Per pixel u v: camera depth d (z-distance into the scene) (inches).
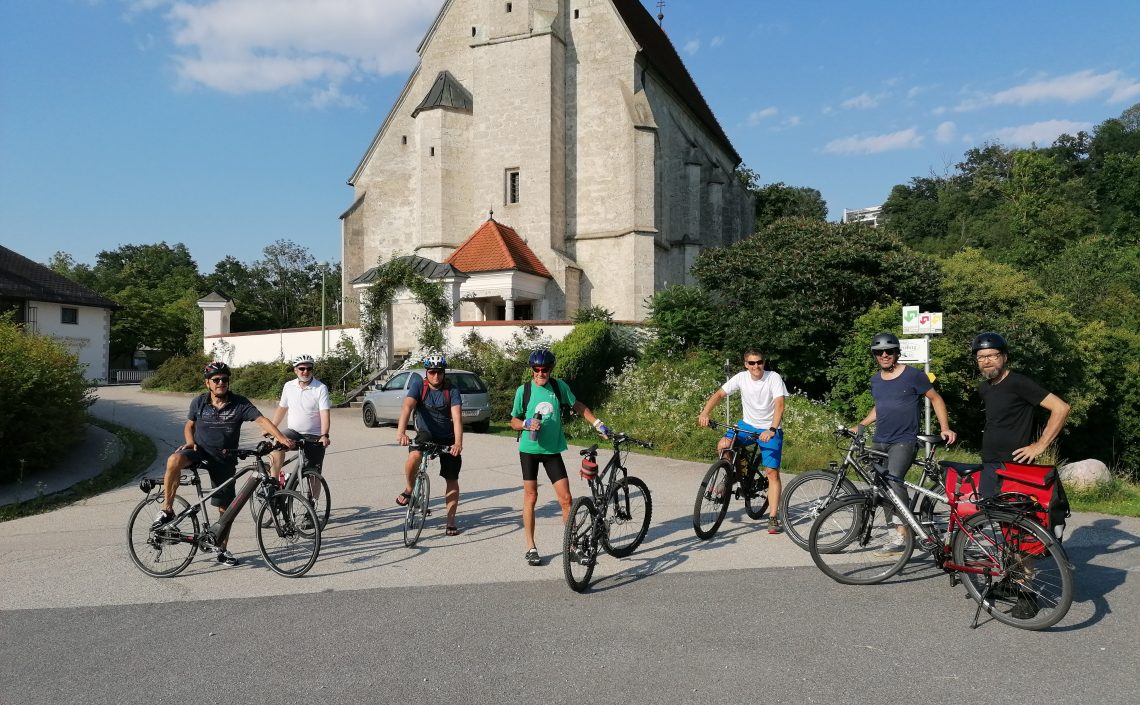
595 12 1194.6
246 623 192.4
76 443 554.9
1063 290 1369.3
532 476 239.3
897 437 242.1
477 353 826.2
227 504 250.7
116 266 3390.7
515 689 151.6
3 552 273.6
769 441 283.9
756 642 176.1
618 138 1178.0
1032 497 202.4
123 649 175.6
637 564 245.8
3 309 1387.8
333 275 3038.9
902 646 173.8
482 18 1207.6
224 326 1143.0
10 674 161.9
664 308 852.0
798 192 2792.8
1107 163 2536.9
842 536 233.9
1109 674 157.9
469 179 1212.5
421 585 224.1
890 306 700.0
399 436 275.9
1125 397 999.0
